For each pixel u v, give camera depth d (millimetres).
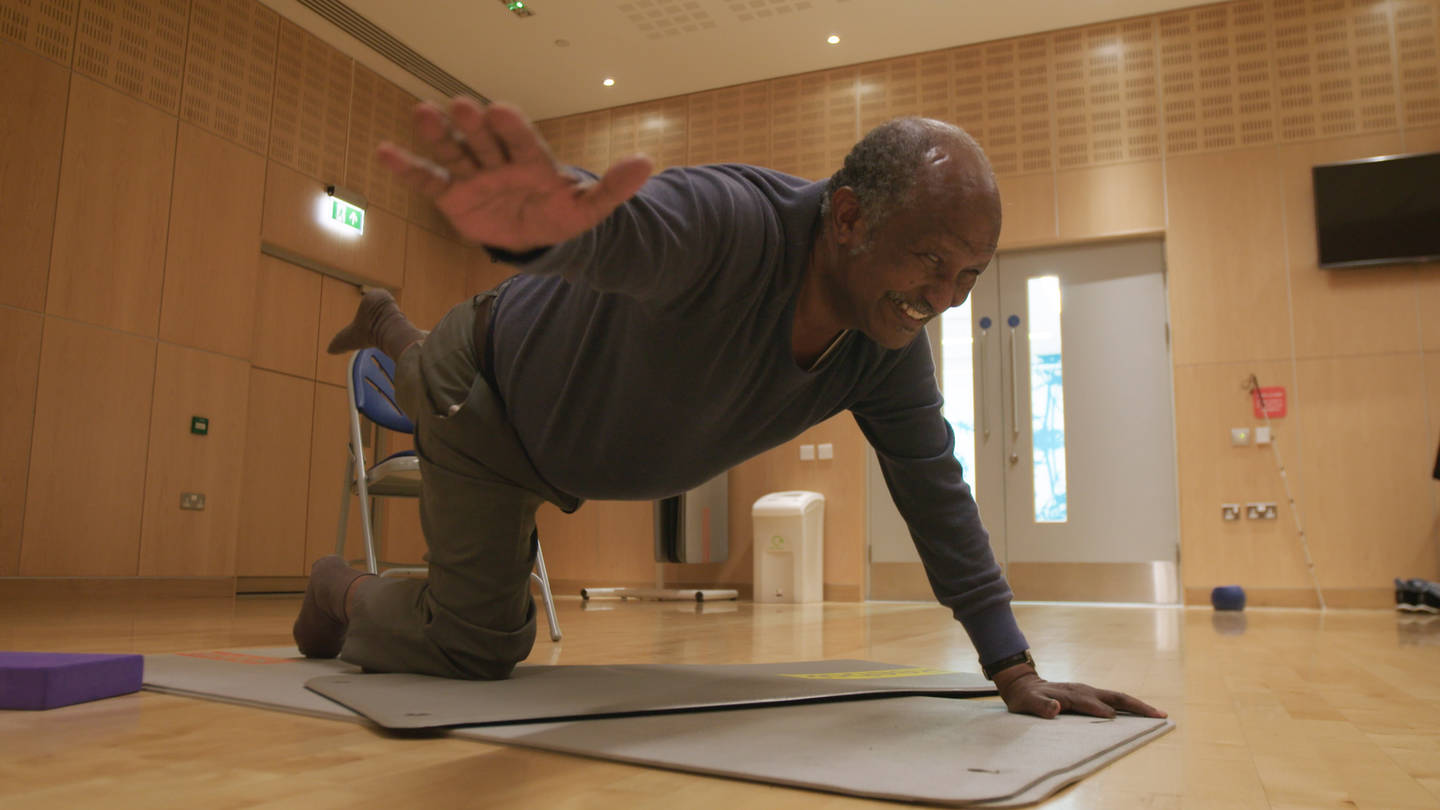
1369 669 1937
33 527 4734
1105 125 6160
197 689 1227
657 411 1101
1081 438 6043
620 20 6207
